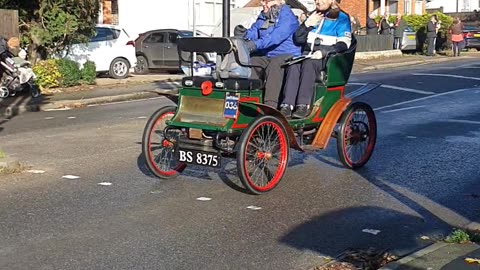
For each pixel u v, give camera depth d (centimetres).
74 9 1997
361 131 943
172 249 615
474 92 1817
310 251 616
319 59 852
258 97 811
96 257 593
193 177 883
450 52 3634
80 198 779
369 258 596
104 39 2228
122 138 1159
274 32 824
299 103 844
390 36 3338
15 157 999
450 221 706
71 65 1966
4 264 575
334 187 843
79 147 1080
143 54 2467
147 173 902
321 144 862
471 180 879
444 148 1077
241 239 646
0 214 714
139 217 709
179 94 817
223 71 794
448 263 557
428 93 1795
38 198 777
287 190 826
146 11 2930
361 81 2100
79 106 1675
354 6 4097
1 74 1656
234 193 809
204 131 797
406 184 859
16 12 1825
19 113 1554
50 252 604
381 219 714
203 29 3055
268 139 802
